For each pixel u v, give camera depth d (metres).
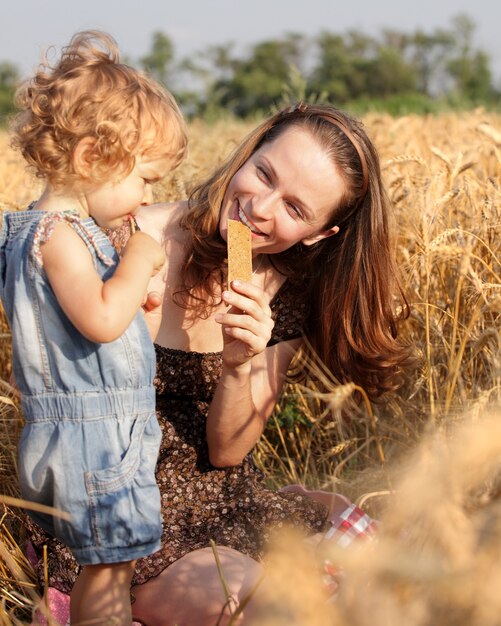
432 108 24.80
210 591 2.36
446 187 3.81
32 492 2.19
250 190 2.60
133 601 2.48
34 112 2.11
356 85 75.62
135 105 2.12
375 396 3.16
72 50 2.22
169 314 2.80
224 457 2.69
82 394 2.13
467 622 1.21
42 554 2.66
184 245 2.81
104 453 2.14
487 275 3.50
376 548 1.22
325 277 2.96
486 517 1.32
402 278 3.73
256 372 2.95
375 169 2.81
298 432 3.68
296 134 2.60
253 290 2.46
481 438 1.28
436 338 3.26
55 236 2.06
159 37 57.06
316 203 2.62
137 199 2.21
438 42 78.81
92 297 2.03
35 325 2.12
